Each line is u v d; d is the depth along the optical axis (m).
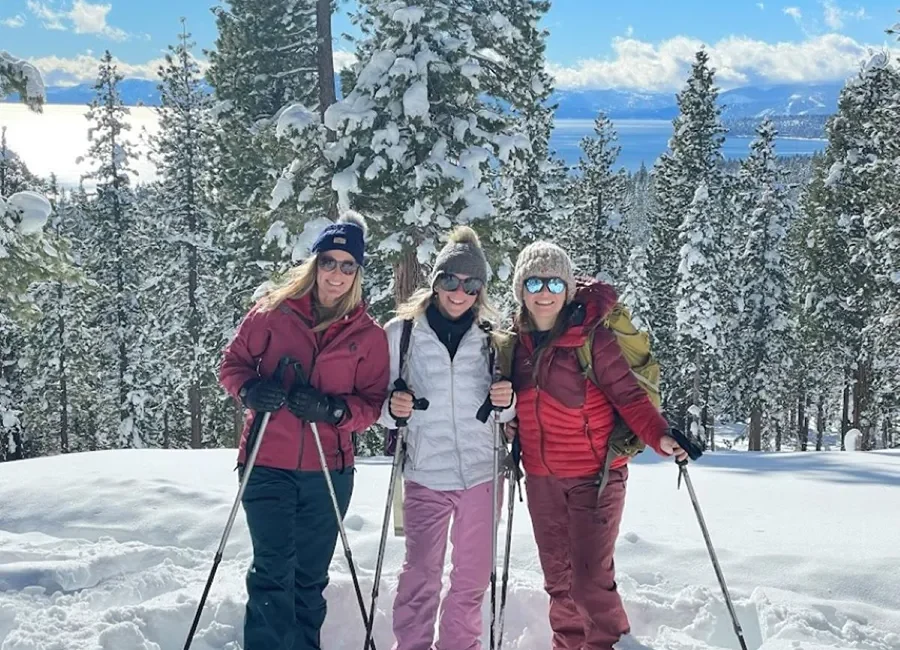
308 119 13.27
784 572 4.70
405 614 3.85
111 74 27.47
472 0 14.27
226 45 18.16
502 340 3.95
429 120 12.76
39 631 3.91
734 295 29.81
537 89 14.49
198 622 3.87
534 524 4.04
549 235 22.09
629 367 3.80
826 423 51.06
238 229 20.16
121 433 28.69
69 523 5.70
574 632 4.00
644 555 5.02
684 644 4.01
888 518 6.03
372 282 15.87
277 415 3.81
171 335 28.55
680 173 33.53
